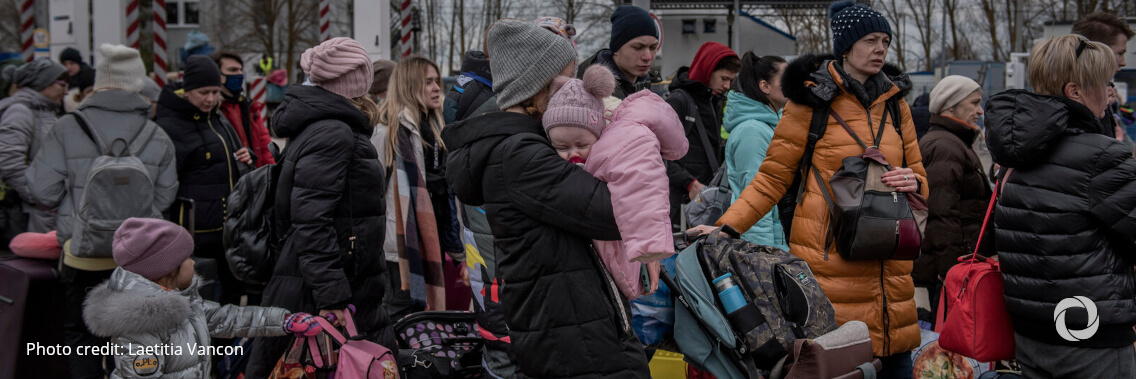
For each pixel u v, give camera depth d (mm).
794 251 3826
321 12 7742
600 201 2420
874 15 3631
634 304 3473
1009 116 3287
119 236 3389
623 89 4762
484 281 3803
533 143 2527
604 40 38625
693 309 3184
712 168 5457
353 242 3635
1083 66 3258
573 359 2529
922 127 7500
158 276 3412
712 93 5637
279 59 34844
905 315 3744
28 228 5312
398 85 5227
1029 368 3453
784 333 3166
